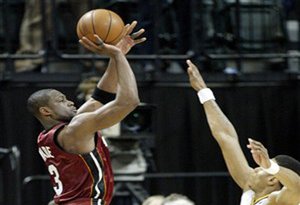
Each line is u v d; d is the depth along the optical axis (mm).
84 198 10086
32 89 19016
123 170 17281
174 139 19344
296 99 19906
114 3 19828
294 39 23500
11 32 20219
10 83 19031
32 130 18984
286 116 19812
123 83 9844
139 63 20125
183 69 20453
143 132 17422
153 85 19328
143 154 17953
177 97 19391
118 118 9852
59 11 19969
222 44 20578
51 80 19062
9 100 18984
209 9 20703
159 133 19281
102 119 9844
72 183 10125
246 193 11891
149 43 20000
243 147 19578
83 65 19734
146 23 19906
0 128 18953
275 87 19828
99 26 10102
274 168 10453
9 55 19312
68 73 19172
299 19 22438
